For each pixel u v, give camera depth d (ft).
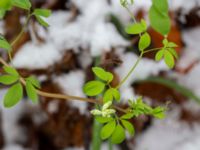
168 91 1.32
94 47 1.27
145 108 0.85
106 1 1.31
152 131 1.33
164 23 0.79
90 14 1.30
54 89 1.29
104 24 1.29
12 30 1.33
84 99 0.91
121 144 1.31
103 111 0.81
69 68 1.31
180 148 1.30
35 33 1.32
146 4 1.29
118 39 1.28
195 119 1.33
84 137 1.32
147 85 1.31
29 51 1.30
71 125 1.31
